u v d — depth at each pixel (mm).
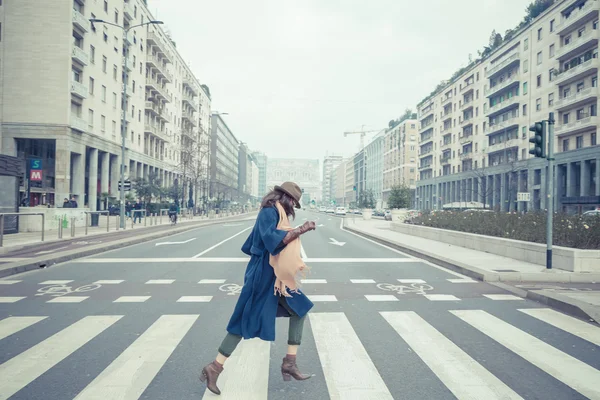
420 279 8688
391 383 3518
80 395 3252
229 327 3322
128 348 4355
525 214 15961
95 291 7312
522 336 4824
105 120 40250
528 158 46938
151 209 42781
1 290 7371
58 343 4496
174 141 65062
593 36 37250
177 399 3205
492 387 3439
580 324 5340
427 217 22172
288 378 3514
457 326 5238
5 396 3221
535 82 46562
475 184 60031
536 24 46406
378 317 5680
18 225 19469
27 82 32406
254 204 161875
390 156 104062
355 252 13922
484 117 58719
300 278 3295
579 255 8820
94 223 25797
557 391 3363
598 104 37219
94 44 37531
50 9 32594
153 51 55094
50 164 37938
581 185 38094
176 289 7504
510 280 8453
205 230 26656
